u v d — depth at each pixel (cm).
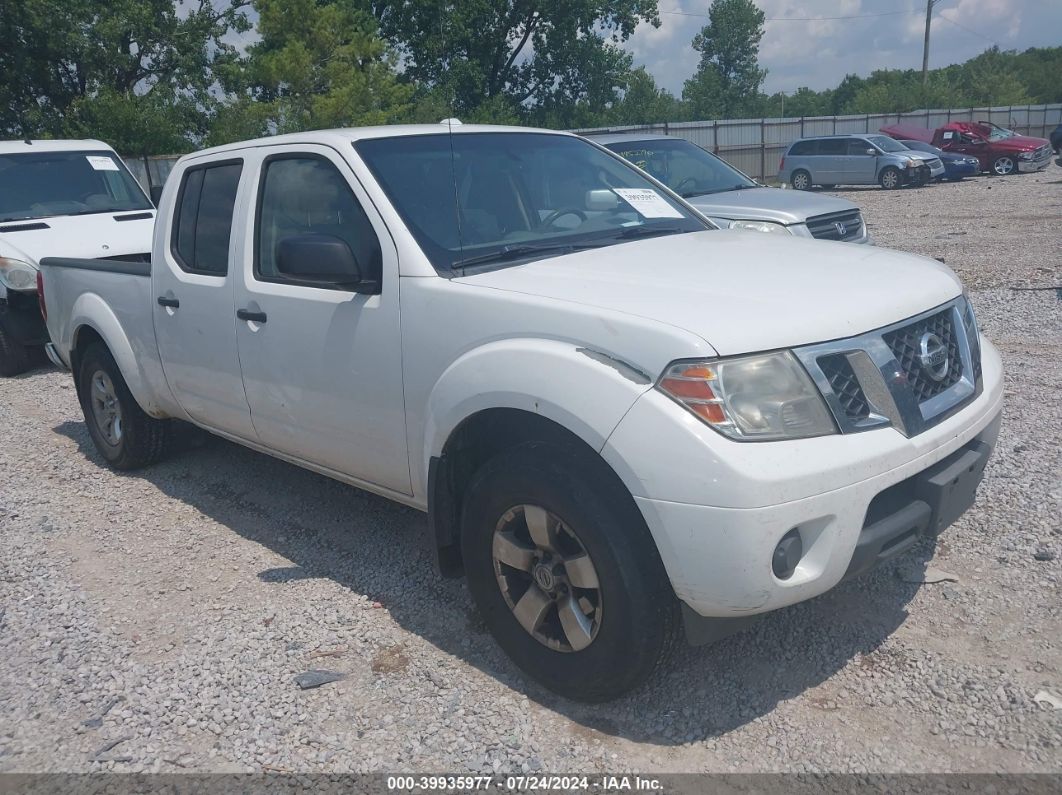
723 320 285
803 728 304
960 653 337
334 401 396
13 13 2694
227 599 419
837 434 281
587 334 296
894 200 2309
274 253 428
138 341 535
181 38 2966
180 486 570
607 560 291
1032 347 757
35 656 379
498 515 325
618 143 1020
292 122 2458
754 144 3750
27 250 888
